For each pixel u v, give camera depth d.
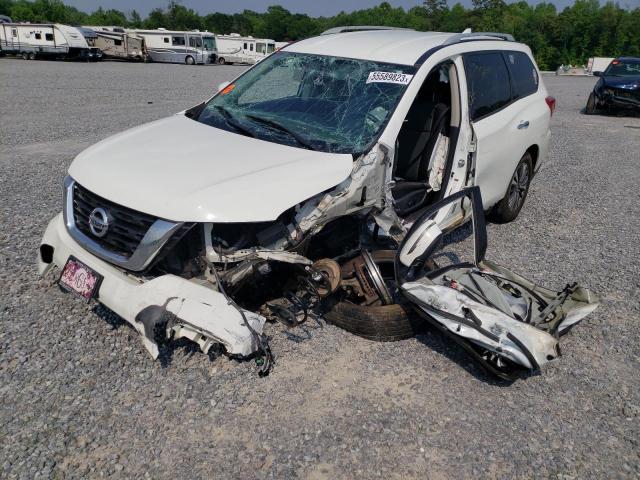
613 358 4.02
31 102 14.60
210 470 2.80
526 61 6.42
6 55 36.81
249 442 2.99
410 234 3.76
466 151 4.77
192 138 4.10
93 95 16.77
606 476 2.95
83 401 3.19
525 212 7.18
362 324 3.89
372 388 3.49
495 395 3.53
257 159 3.74
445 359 3.85
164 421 3.09
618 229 6.70
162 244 3.25
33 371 3.40
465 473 2.90
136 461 2.82
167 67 34.81
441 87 4.98
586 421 3.36
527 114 6.02
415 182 4.82
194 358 3.62
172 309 3.17
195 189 3.33
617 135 13.48
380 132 4.05
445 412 3.34
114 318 3.99
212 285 3.42
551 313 3.85
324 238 4.11
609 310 4.68
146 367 3.52
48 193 6.67
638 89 15.84
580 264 5.58
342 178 3.71
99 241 3.59
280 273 3.88
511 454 3.05
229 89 5.04
